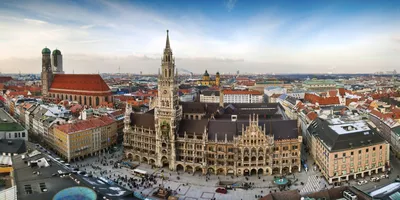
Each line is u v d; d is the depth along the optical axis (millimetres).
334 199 106500
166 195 133250
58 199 93000
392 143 195000
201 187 145000
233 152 157125
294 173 160250
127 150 184125
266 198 104938
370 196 102750
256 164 157375
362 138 156250
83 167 169875
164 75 162500
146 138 176125
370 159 154875
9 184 121500
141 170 160625
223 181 150500
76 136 180875
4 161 139500
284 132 162625
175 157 165000
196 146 161250
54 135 193250
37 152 142875
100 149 197875
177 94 170750
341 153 148125
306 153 192375
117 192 106750
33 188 102812
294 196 106688
